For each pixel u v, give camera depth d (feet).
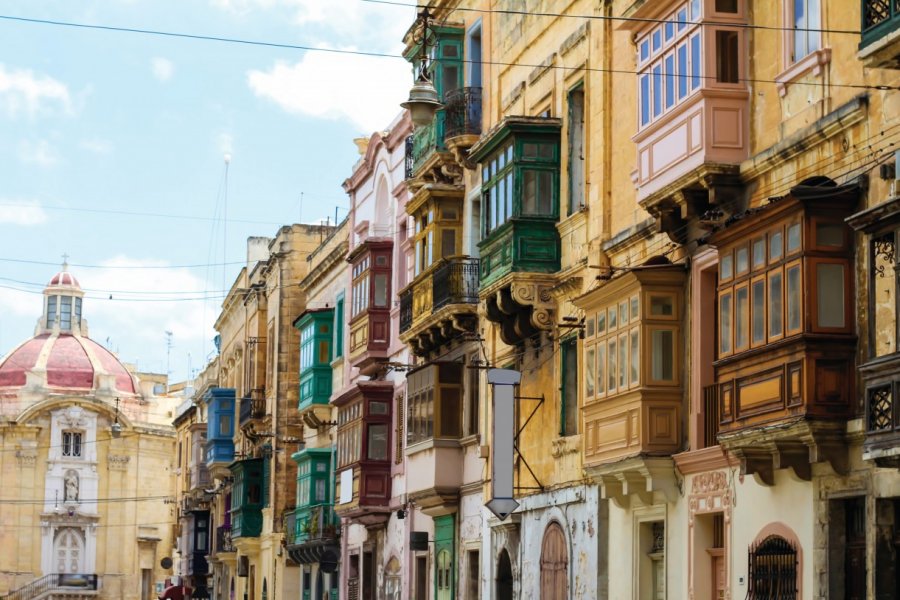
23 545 357.61
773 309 68.69
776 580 71.00
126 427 370.12
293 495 193.26
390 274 146.00
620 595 88.99
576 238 98.37
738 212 75.82
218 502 250.37
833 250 66.23
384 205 152.76
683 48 78.74
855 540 66.03
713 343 80.43
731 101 76.23
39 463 361.92
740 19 76.48
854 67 67.36
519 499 105.81
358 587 153.79
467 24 123.24
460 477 120.37
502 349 111.24
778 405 67.51
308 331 174.81
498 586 110.73
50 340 377.91
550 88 104.22
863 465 64.44
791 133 71.92
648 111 83.15
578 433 96.58
